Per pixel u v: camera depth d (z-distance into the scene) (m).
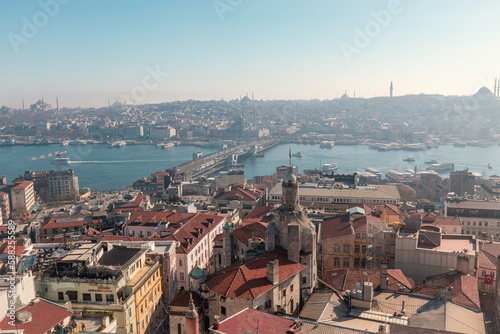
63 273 93.31
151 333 105.12
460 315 81.00
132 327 92.44
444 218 159.75
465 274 102.88
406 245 115.62
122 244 120.50
